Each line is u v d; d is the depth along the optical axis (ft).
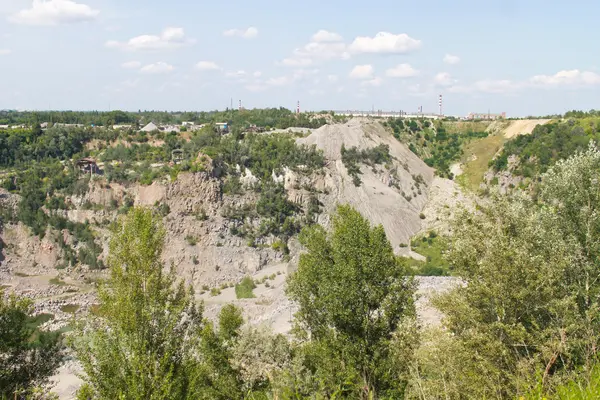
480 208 74.13
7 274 305.12
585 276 71.46
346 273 94.27
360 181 357.61
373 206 337.52
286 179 341.62
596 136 325.42
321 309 105.19
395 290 97.04
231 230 309.63
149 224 78.74
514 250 64.18
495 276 64.18
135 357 72.95
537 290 63.26
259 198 328.90
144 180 327.47
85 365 74.84
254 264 294.25
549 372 59.77
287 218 317.22
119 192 338.13
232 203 322.55
